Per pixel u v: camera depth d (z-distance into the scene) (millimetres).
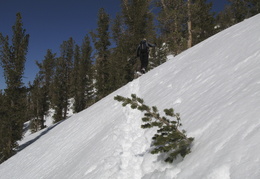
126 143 3699
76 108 30031
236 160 1326
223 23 24953
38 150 10773
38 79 29453
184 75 5344
